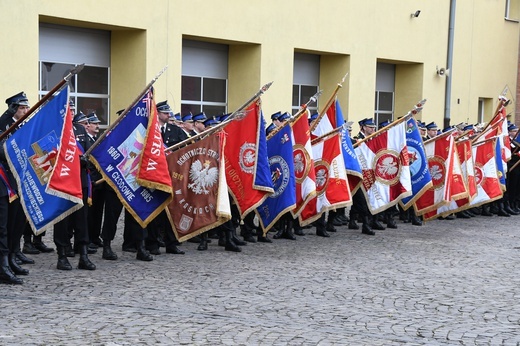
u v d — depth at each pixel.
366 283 9.73
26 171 9.02
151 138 10.39
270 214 12.66
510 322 7.93
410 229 15.35
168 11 17.12
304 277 9.99
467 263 11.49
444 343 7.08
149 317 7.66
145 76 16.75
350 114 22.47
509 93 30.38
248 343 6.84
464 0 27.25
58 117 9.18
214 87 19.48
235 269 10.40
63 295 8.54
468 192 16.09
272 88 19.75
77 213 9.99
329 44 21.48
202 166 11.37
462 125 18.03
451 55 26.66
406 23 24.52
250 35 19.03
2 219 8.96
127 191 10.44
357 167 13.80
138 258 10.87
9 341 6.70
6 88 14.40
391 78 25.78
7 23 14.34
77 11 15.37
